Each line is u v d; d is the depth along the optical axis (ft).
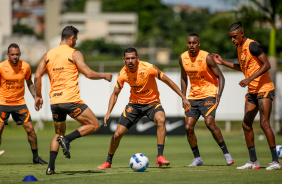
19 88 115.14
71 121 285.84
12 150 167.32
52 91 85.92
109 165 100.53
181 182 74.95
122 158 135.13
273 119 236.43
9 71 112.98
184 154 149.18
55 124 88.07
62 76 85.20
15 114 116.06
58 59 85.51
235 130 286.87
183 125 244.22
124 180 78.07
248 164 95.66
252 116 95.86
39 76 86.89
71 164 115.75
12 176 87.20
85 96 264.11
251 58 94.53
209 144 196.65
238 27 94.58
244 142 206.49
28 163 119.96
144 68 96.63
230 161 101.04
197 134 264.11
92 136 256.93
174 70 253.85
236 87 248.32
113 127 255.09
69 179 80.07
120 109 256.32
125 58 94.58
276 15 242.99
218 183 73.56
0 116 114.62
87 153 157.07
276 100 244.42
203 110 100.01
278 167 92.48
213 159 126.11
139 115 100.22
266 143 196.54
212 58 99.30
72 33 87.86
